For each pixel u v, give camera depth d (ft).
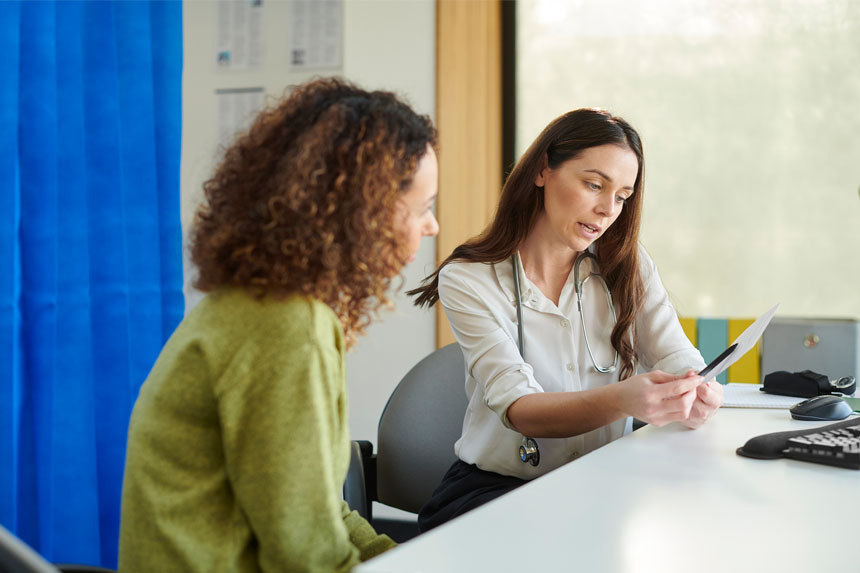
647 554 2.26
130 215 6.82
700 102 9.14
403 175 2.88
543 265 5.07
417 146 2.94
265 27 10.19
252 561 2.62
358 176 2.76
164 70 6.89
